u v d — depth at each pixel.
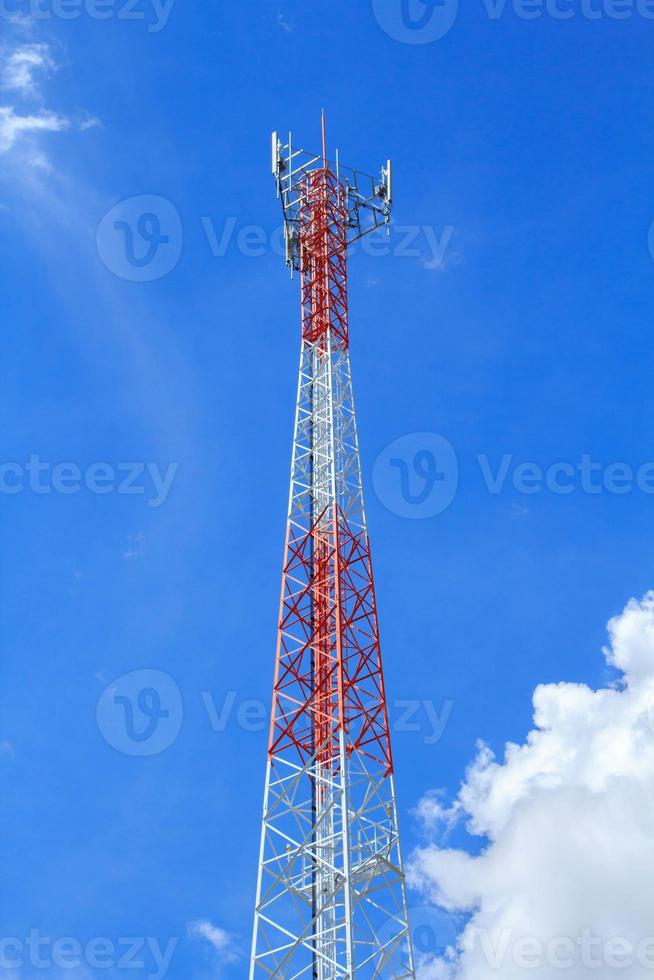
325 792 77.50
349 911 69.94
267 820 76.19
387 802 76.94
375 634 83.69
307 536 89.56
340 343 101.31
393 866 74.88
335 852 75.25
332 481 90.31
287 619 85.88
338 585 85.19
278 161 112.44
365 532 89.00
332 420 94.56
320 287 104.12
